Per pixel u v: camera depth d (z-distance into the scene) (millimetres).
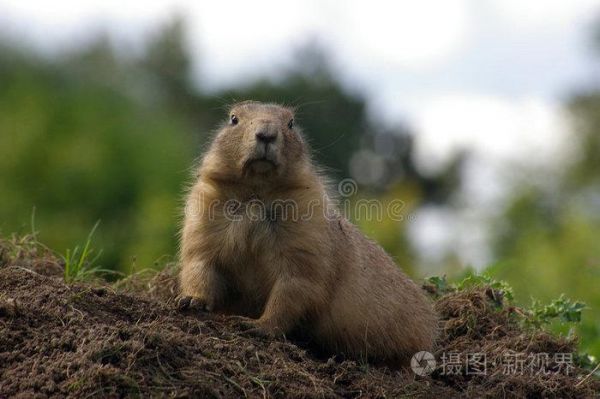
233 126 11070
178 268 12477
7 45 40938
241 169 10727
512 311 12531
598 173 34750
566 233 27609
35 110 34188
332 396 9188
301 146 11172
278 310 10414
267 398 8844
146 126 36188
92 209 30391
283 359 9562
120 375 8391
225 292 10977
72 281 11430
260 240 10625
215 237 10758
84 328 9117
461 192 40906
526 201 30234
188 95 42438
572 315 12602
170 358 8852
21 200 29766
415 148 41062
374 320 11031
